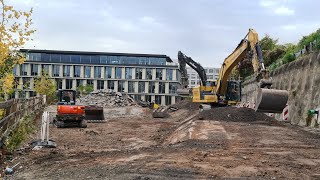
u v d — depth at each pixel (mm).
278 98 17906
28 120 17172
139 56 88250
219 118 20625
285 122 23500
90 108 28984
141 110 45000
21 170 9273
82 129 22656
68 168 9117
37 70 85312
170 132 20438
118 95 54938
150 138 18797
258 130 16391
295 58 27828
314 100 20750
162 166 8906
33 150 12664
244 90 50906
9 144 11938
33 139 15531
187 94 39531
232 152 11109
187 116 35188
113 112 42719
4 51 11367
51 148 13586
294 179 7793
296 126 20203
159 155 10734
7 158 10945
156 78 88188
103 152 12000
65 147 14344
